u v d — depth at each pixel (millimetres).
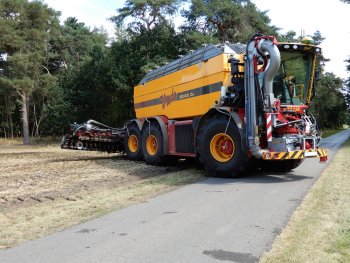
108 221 5785
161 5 29766
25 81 34875
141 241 4832
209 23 29500
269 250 4340
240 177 9508
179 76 11852
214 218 5758
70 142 15914
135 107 15344
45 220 5945
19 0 36000
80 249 4617
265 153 8672
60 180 10258
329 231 4863
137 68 29000
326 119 70938
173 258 4238
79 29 50562
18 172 12555
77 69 40406
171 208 6461
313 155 9008
